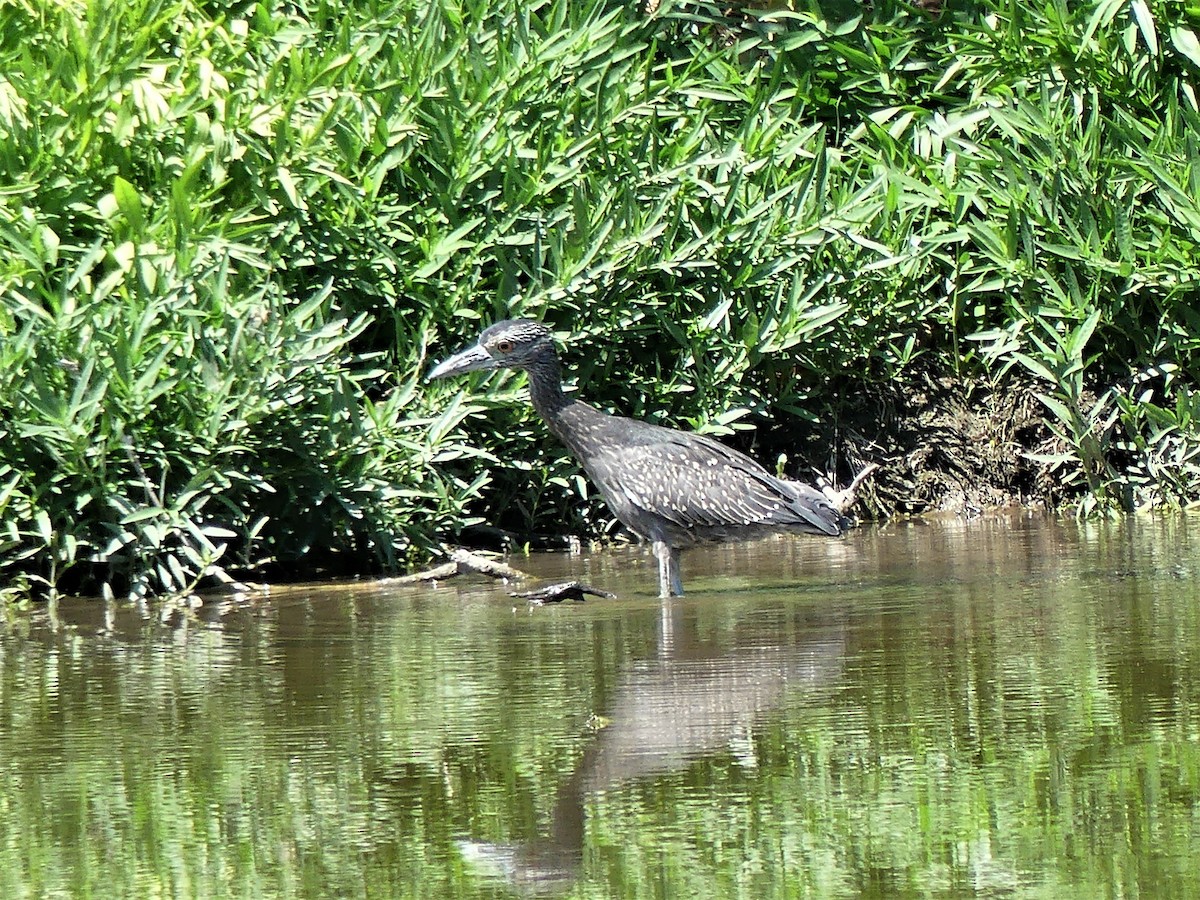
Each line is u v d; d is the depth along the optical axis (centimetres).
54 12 1431
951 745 808
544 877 656
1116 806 716
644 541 1466
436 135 1492
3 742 855
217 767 805
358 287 1462
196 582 1303
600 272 1477
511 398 1443
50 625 1187
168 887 656
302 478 1375
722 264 1570
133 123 1390
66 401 1272
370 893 645
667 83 1598
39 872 675
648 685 944
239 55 1466
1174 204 1598
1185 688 899
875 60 1769
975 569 1338
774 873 654
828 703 892
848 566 1390
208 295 1337
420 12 1579
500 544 1557
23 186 1312
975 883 639
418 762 805
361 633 1134
